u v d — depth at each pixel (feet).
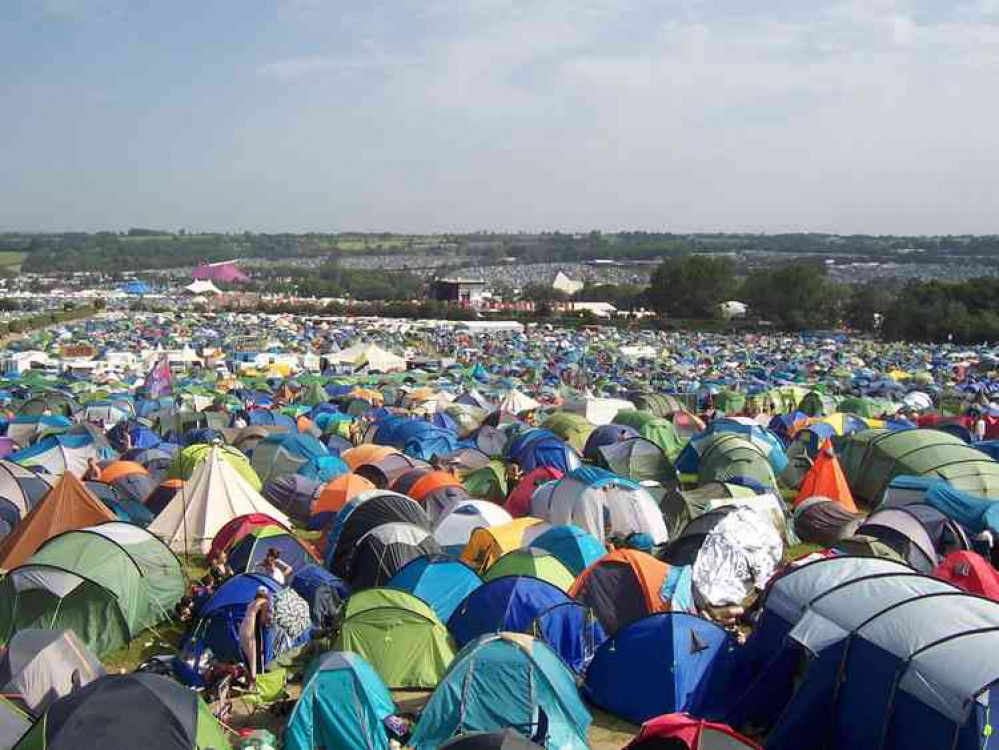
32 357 260.62
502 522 80.69
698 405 217.77
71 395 187.01
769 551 66.08
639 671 51.98
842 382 264.11
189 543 84.53
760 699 50.67
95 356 284.00
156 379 118.42
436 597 62.80
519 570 62.69
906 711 42.60
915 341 467.52
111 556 62.44
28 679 45.62
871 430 118.52
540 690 46.83
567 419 151.43
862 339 480.64
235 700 52.70
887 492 91.15
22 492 93.61
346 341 390.83
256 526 76.54
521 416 171.12
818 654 46.62
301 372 274.57
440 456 124.98
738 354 370.53
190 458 104.68
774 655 50.31
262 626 55.47
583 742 47.11
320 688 46.26
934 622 44.80
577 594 60.95
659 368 310.04
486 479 106.52
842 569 52.60
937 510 82.89
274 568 62.95
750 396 212.84
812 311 549.54
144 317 533.55
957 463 104.27
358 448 118.93
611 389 229.86
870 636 45.47
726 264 601.62
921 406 212.02
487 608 57.72
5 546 74.28
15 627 59.26
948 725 40.45
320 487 99.14
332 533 76.95
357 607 56.95
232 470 88.58
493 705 46.42
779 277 558.97
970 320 453.17
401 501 77.87
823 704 46.39
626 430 137.08
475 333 450.71
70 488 76.18
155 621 64.44
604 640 57.26
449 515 80.79
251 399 196.75
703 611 62.44
